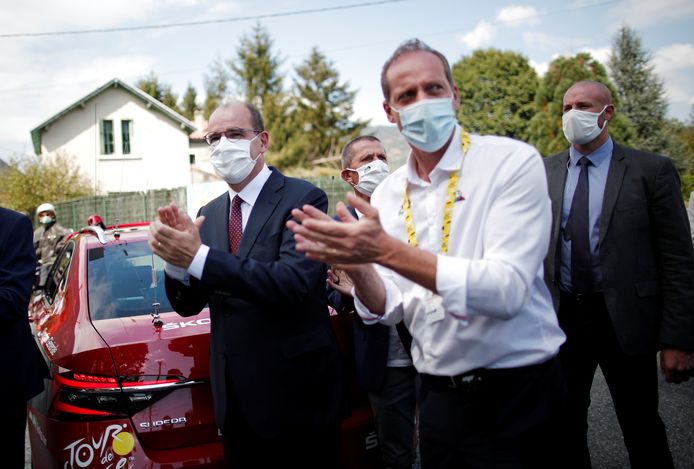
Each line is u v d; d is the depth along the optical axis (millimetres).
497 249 1517
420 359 1779
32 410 2885
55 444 2377
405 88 1675
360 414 2701
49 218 8656
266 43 44781
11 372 2457
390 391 2525
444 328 1653
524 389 1638
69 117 28156
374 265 1932
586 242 2652
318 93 43750
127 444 2281
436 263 1445
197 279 2193
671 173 2559
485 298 1435
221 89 49594
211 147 2336
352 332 2783
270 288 2016
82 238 3605
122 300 2922
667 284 2529
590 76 30438
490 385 1637
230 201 2396
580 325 2684
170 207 1949
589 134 2631
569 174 2787
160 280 3080
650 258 2568
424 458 1761
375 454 2703
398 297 1824
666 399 4051
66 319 2869
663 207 2531
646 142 36000
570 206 2732
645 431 2621
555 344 1692
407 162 1811
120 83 28234
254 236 2217
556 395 1704
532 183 1554
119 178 28906
